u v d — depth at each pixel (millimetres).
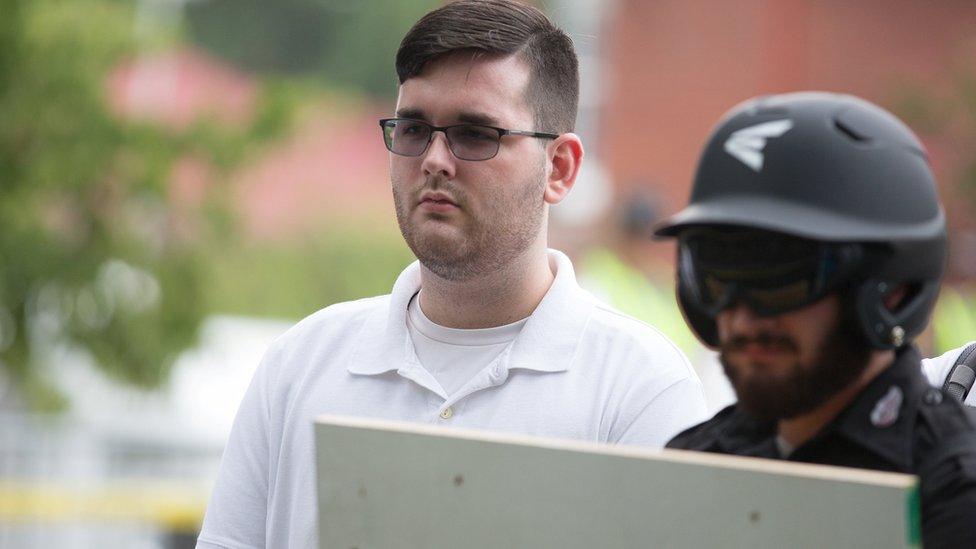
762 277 8133
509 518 8125
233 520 12375
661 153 69000
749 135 8344
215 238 35719
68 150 34375
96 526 32531
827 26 65625
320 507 8625
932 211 8328
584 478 7914
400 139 11734
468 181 11531
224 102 35938
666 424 11609
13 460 35531
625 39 70250
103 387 37688
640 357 11875
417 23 11797
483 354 12016
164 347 35250
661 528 7707
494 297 11938
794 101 8430
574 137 12250
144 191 34875
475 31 11641
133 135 34781
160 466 36812
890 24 65188
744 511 7508
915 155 8352
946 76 62531
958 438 8023
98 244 34875
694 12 68125
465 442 8250
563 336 11930
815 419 8383
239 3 115188
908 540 7156
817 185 8148
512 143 11641
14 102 34312
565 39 12234
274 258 66000
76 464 35938
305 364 12461
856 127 8266
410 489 8406
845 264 8023
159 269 35188
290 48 114688
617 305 35938
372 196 84875
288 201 81500
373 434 8484
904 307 8273
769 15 65938
